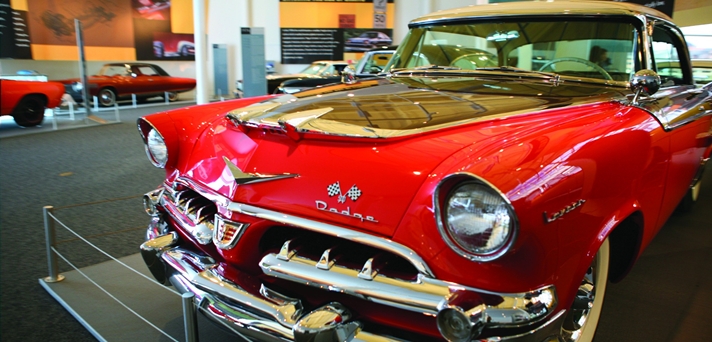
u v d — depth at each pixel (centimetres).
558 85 238
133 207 429
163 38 1476
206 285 179
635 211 190
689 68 325
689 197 388
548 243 135
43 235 361
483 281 134
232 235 177
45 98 905
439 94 221
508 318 131
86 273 296
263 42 1066
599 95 217
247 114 206
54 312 253
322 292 163
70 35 1274
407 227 142
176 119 230
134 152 684
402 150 158
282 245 177
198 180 202
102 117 1073
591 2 266
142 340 225
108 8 1343
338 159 164
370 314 154
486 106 194
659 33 269
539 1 283
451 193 132
